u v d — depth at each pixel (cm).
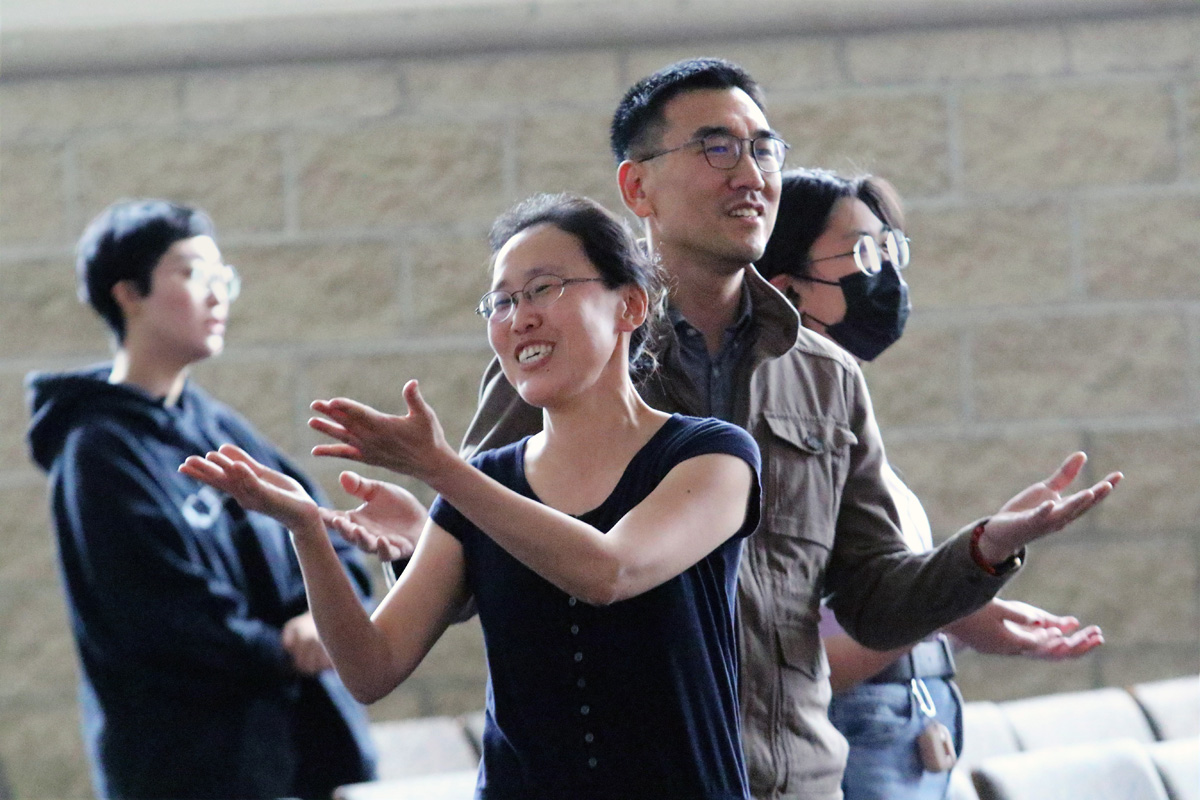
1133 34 1838
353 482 812
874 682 1020
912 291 1822
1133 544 1814
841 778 931
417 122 1819
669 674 691
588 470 726
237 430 1334
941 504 1811
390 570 853
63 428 1233
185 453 1236
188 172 1816
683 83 944
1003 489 1814
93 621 1177
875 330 1127
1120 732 1336
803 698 905
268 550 1225
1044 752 1045
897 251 1133
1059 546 1814
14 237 1811
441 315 1811
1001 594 1805
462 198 1819
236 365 1802
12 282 1806
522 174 1817
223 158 1816
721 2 1808
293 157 1817
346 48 1806
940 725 1039
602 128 1816
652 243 956
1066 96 1833
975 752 1266
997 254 1828
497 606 711
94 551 1166
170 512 1182
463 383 1806
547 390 718
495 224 771
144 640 1148
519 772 700
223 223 1812
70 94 1816
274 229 1814
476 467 756
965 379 1819
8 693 1767
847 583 966
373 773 1216
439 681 1770
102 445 1194
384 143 1819
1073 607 1808
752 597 894
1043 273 1830
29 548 1783
